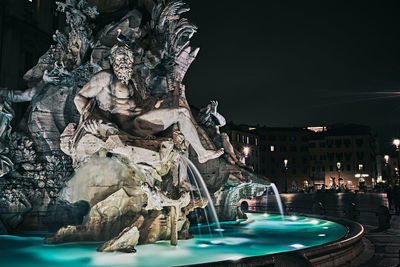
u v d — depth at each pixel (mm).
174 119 8617
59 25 40312
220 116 13352
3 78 32625
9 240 8391
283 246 7742
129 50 8375
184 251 7039
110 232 7891
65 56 10883
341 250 6938
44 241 7758
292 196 49594
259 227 11258
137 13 11352
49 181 10281
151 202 7488
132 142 7703
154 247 7398
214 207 12203
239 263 4918
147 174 7902
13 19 33312
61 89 11047
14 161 10234
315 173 85875
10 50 33250
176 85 11750
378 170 103000
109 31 10828
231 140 67625
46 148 10797
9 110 10344
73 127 8477
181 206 7875
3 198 9641
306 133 87250
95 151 7824
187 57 12562
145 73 10906
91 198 8109
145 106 8859
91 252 6789
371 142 91625
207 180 12008
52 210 10055
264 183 12375
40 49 36938
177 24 12031
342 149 85062
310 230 10516
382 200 35656
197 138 8719
